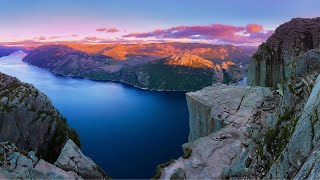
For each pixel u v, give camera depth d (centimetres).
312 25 12206
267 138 5097
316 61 5738
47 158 11881
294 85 5769
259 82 12838
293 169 3659
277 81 12106
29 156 7100
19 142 11131
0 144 7044
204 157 7219
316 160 3108
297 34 11975
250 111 9500
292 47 11750
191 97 11212
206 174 6481
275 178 4047
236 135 8044
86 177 7462
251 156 5328
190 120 11756
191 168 6806
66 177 6769
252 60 13162
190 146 7831
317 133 3500
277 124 5159
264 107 9638
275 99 10006
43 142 11994
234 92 11019
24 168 6462
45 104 12769
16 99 11706
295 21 12975
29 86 12825
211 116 9762
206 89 11988
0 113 11062
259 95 10450
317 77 4931
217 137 8044
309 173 3077
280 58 12150
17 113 11369
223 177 6022
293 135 3891
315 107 3791
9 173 6106
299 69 6084
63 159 7556
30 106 11925
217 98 10725
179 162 7181
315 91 4203
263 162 4931
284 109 5950
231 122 9019
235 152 7200
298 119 4509
